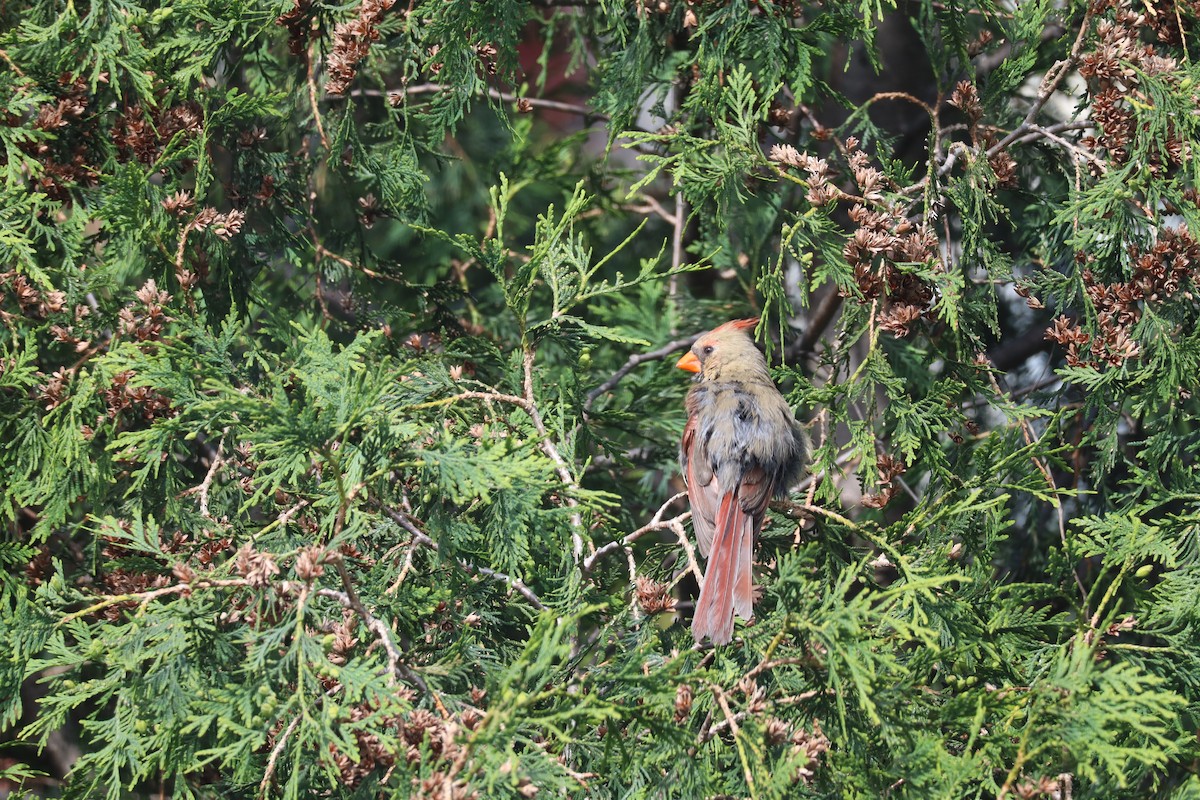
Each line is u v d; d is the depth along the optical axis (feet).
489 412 30.89
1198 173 31.71
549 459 27.55
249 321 36.47
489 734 21.63
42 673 40.78
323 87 39.04
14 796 28.02
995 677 27.63
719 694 23.98
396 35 40.45
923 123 49.83
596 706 23.12
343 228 42.34
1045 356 44.45
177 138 33.58
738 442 31.63
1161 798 26.50
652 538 43.86
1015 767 22.85
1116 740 26.17
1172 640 28.12
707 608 27.81
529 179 52.70
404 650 30.48
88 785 26.76
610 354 49.60
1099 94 33.04
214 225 33.68
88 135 35.60
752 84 38.32
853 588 39.32
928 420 31.17
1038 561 39.27
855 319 33.12
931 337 33.40
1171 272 31.71
